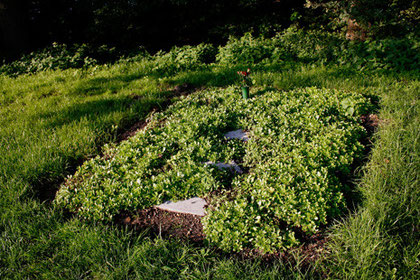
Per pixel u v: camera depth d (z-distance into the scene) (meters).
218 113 4.80
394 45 6.27
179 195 3.25
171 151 4.01
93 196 3.26
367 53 6.55
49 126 5.05
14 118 5.46
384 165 3.22
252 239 2.61
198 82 6.83
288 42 7.86
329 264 2.37
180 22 11.40
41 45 11.45
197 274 2.33
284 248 2.54
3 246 2.61
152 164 3.76
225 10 11.41
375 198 2.73
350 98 4.79
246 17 11.30
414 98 4.62
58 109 5.73
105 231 2.83
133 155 3.90
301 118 4.36
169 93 6.36
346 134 3.88
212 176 3.38
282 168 3.30
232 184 3.31
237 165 3.70
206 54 8.56
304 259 2.48
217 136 4.31
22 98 6.61
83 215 3.09
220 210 2.88
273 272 2.26
